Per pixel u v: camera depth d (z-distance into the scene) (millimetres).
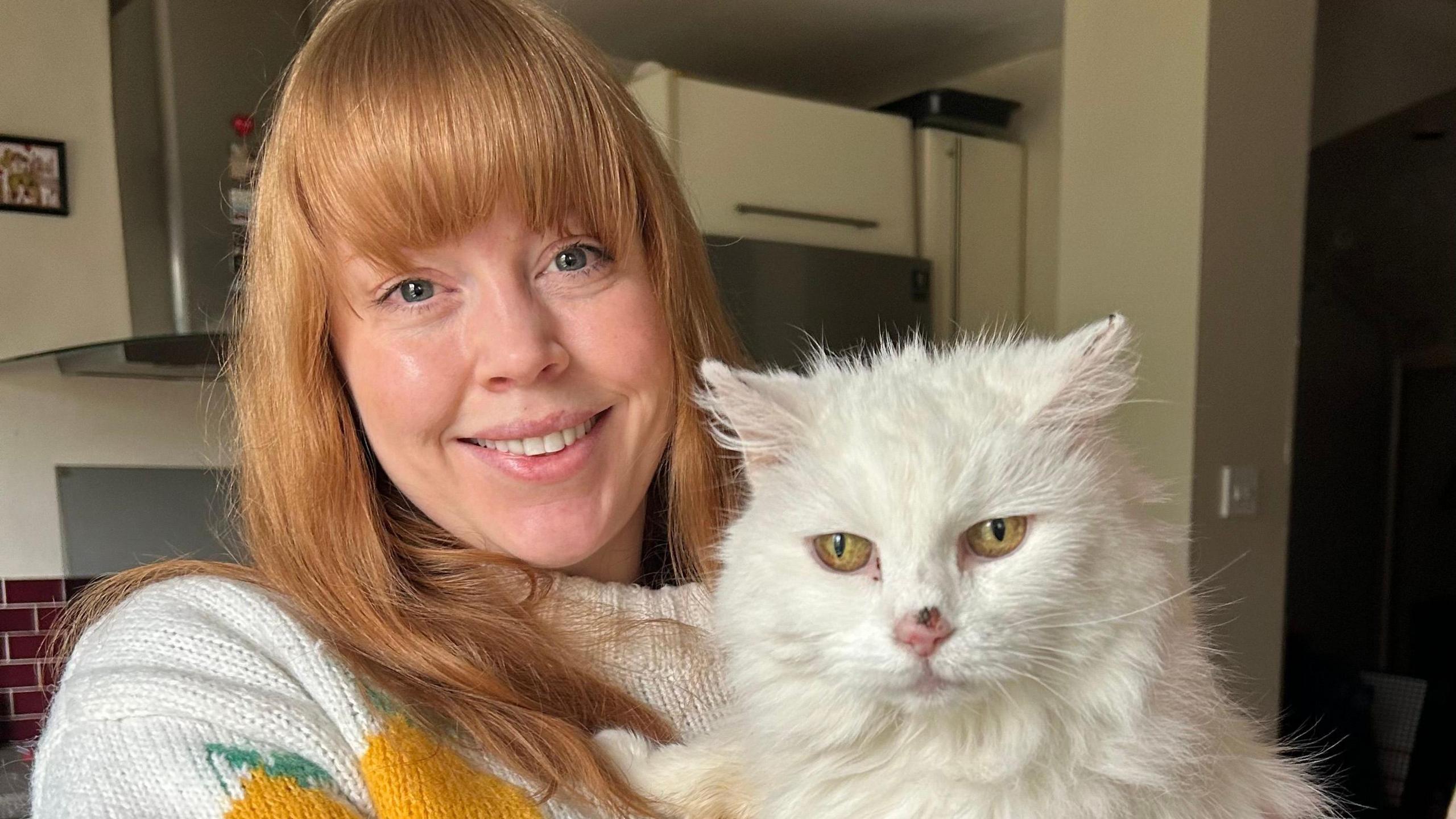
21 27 2725
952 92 3820
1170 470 2906
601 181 1120
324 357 1101
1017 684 882
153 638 927
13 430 2846
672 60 4160
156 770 783
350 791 863
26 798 2400
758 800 982
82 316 2844
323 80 1028
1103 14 3061
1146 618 893
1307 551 4410
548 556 1161
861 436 942
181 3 2768
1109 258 3074
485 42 1030
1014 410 958
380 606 1058
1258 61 2893
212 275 2857
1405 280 4367
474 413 1093
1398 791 3301
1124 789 862
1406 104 4070
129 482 3016
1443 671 4168
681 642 1214
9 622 2871
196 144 2826
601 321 1148
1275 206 2980
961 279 3928
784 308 3414
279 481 1103
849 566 933
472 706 1002
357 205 1000
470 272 1064
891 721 918
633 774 1039
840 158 3592
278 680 915
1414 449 4473
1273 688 3100
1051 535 899
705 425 1308
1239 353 2936
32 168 2742
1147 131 2939
